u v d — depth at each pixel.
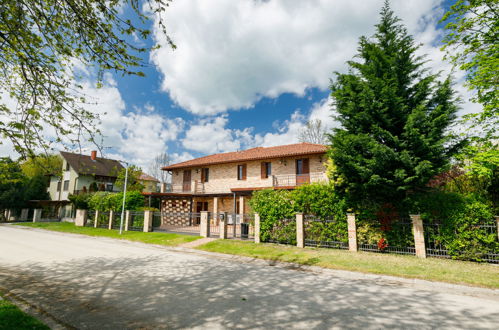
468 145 9.59
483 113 9.85
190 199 24.86
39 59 4.70
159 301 4.88
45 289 5.66
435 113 9.14
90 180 32.66
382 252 10.08
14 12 4.30
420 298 5.23
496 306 4.81
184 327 3.77
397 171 8.76
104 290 5.59
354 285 6.21
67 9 4.41
